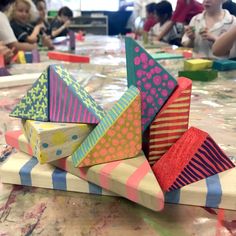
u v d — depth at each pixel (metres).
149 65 0.37
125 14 4.31
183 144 0.37
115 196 0.36
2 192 0.37
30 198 0.36
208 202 0.34
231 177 0.36
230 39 1.38
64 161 0.37
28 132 0.39
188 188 0.34
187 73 0.95
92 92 0.82
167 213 0.33
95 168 0.34
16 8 1.91
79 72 1.06
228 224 0.32
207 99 0.76
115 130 0.34
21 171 0.38
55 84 0.37
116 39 2.50
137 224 0.32
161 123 0.37
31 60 1.26
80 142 0.37
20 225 0.31
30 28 1.99
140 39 2.42
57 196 0.36
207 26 1.72
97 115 0.37
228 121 0.62
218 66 1.08
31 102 0.40
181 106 0.37
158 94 0.37
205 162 0.35
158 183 0.33
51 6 3.86
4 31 1.57
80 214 0.33
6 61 1.19
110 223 0.32
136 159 0.36
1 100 0.77
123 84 0.91
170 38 2.38
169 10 2.68
